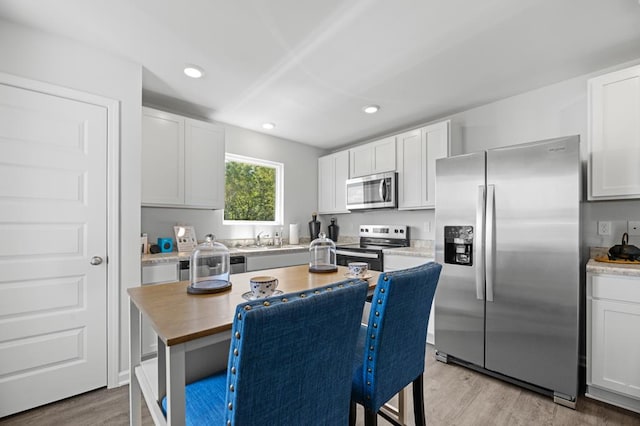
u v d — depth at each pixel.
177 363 0.86
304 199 4.34
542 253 1.93
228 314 1.04
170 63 2.19
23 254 1.79
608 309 1.79
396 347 1.17
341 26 1.77
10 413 1.73
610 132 1.98
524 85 2.53
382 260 3.19
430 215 3.41
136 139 2.19
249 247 3.54
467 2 1.57
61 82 1.90
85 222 1.99
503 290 2.09
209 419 0.94
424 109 3.04
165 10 1.64
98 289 2.03
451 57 2.11
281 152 4.06
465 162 2.30
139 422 1.42
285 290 1.35
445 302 2.41
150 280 2.33
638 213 2.11
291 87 2.55
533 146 1.98
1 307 1.72
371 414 1.10
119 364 2.09
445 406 1.84
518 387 2.06
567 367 1.83
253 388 0.69
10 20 1.73
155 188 2.65
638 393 1.69
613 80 1.97
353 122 3.42
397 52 2.03
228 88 2.57
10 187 1.75
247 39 1.90
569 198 1.85
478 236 2.17
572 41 1.91
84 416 1.74
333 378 0.87
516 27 1.77
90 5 1.60
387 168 3.52
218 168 3.11
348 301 0.85
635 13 1.64
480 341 2.20
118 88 2.11
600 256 2.22
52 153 1.88
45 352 1.84
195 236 3.09
